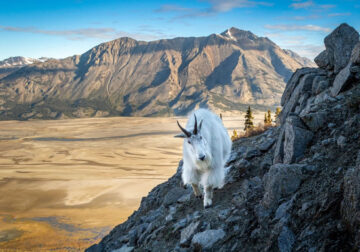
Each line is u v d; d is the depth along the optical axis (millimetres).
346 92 7430
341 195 4207
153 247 6473
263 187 6090
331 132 6160
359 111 6254
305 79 10219
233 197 6555
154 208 10062
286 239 4230
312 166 5277
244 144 10750
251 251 4516
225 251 4793
